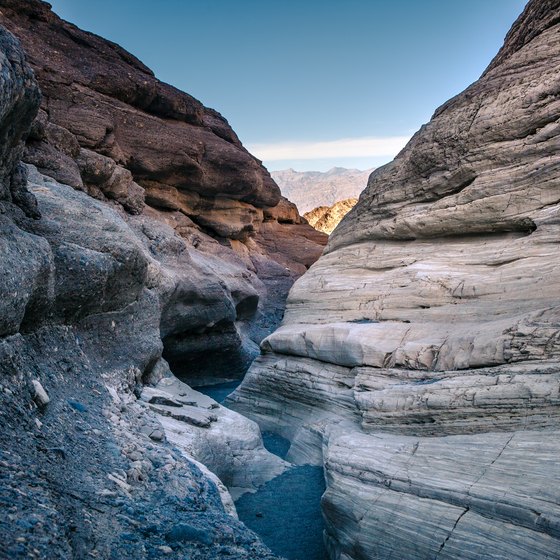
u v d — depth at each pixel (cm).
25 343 779
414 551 712
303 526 998
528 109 1242
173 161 2470
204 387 2283
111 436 774
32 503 449
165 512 616
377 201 1672
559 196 1134
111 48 2495
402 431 996
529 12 1546
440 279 1293
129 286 1171
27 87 720
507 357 909
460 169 1373
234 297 2506
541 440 713
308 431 1346
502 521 643
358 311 1494
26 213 946
